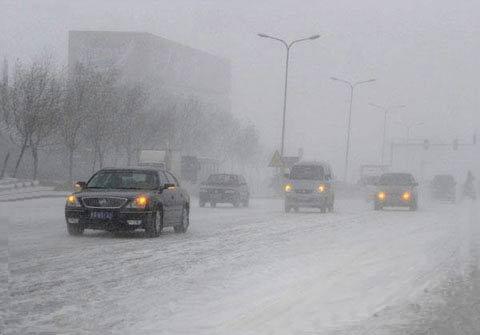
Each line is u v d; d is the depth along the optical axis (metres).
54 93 78.75
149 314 14.43
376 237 33.34
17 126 76.81
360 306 15.79
